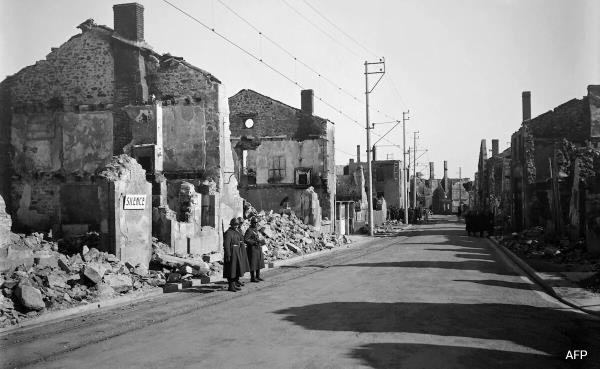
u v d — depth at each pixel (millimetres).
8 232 12898
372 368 6828
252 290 14508
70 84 26125
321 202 39562
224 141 26656
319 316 10359
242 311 11148
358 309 11055
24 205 25641
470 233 43312
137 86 25781
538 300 12406
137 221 17109
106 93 25891
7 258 12383
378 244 34062
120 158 17188
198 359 7383
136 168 17312
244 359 7336
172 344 8289
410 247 29812
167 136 26172
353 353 7566
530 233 32281
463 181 137875
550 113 37125
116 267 15039
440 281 15516
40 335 9117
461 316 10258
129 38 26203
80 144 25797
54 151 25859
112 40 26047
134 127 25531
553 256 21484
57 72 26281
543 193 36062
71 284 12867
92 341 8578
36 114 26125
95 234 18500
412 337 8539
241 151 40531
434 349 7781
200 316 10672
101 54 26078
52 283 12273
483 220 40812
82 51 26234
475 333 8836
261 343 8258
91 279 13016
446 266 19625
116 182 16203
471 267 19359
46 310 11062
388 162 86688
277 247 25750
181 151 26078
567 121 36688
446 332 8898
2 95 26281
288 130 39938
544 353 7633
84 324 10078
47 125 26047
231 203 27141
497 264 20547
